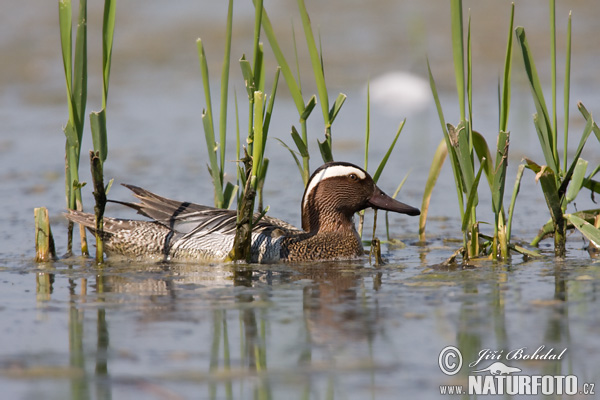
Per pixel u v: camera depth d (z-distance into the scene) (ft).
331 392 22.88
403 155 64.80
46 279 35.76
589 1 106.93
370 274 36.19
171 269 38.01
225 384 23.43
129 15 114.01
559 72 87.10
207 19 108.99
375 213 41.06
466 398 22.93
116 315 29.63
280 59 39.45
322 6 113.91
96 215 39.32
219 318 29.12
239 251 38.96
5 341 26.96
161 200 42.34
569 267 35.73
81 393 22.95
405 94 81.97
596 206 48.75
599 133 36.63
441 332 27.20
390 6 112.98
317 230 42.24
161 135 71.77
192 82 89.15
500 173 36.40
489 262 37.37
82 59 38.11
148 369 24.54
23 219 48.96
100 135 37.40
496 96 82.79
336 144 68.54
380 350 25.73
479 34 100.07
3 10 114.01
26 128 74.33
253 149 37.35
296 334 27.30
